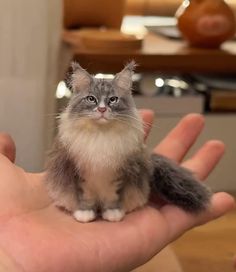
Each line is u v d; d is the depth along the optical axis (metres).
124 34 0.41
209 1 0.42
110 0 0.43
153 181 0.24
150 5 0.50
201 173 0.28
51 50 0.33
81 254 0.20
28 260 0.19
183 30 0.43
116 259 0.21
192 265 0.32
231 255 0.33
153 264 0.30
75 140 0.21
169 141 0.30
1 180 0.24
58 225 0.22
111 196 0.23
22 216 0.22
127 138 0.21
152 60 0.39
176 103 0.41
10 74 0.32
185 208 0.24
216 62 0.41
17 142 0.33
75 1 0.42
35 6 0.31
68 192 0.23
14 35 0.31
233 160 0.44
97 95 0.21
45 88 0.33
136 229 0.22
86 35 0.39
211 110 0.43
